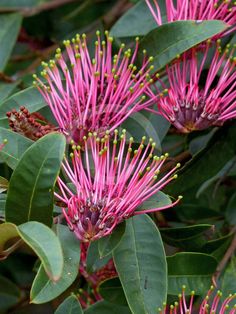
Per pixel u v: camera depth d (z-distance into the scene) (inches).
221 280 25.1
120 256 22.3
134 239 22.4
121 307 24.0
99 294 24.3
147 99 25.6
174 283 23.6
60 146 20.5
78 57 22.1
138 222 22.6
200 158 25.9
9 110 24.6
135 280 21.9
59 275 18.3
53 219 21.0
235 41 26.8
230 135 26.3
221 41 26.6
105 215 20.2
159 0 27.5
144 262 22.1
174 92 23.5
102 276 25.6
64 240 20.5
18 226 19.7
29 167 20.5
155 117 26.0
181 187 25.7
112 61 25.8
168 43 23.8
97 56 22.5
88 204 20.3
